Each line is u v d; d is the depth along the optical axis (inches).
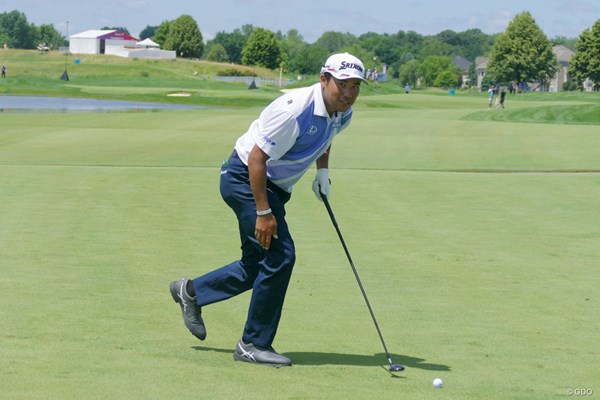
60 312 887.7
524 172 2615.7
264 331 733.9
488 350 786.8
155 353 748.6
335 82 716.7
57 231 1417.3
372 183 2198.6
